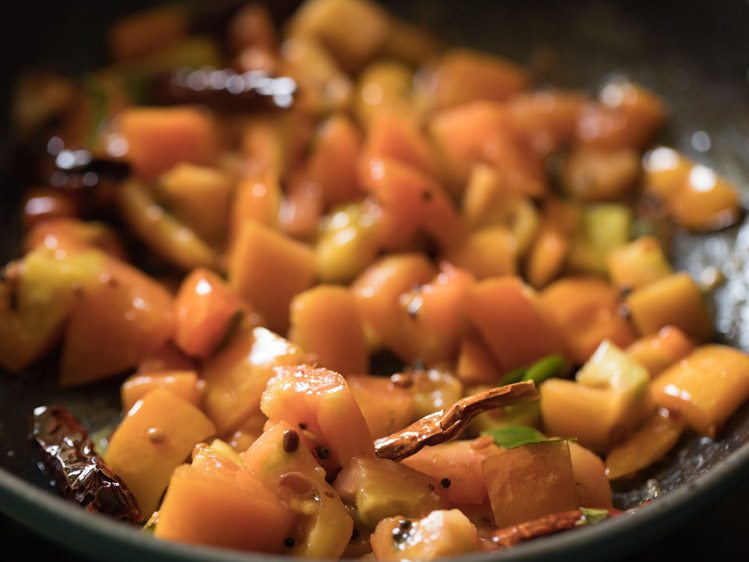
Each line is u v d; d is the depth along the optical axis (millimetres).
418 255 279
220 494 207
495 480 220
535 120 328
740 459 211
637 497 237
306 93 312
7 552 249
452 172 307
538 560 191
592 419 243
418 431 223
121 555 194
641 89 337
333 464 222
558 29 357
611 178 313
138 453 230
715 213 300
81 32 341
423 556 202
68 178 291
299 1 353
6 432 247
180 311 254
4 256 288
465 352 257
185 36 343
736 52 333
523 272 288
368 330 264
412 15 364
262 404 223
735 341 271
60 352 265
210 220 292
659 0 346
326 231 290
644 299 268
